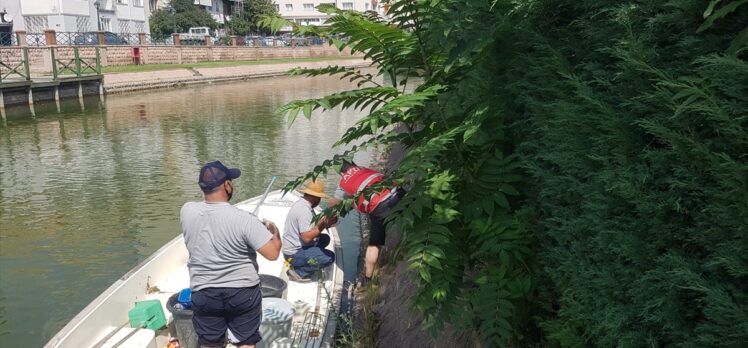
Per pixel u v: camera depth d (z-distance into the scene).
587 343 2.57
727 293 1.86
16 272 8.18
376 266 6.63
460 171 3.48
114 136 19.25
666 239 2.13
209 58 51.88
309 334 5.01
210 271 4.04
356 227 8.90
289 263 6.32
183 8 65.06
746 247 1.83
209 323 4.18
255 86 40.81
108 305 5.02
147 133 19.80
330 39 3.80
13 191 12.41
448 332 3.94
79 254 8.84
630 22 2.30
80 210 11.04
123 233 9.79
